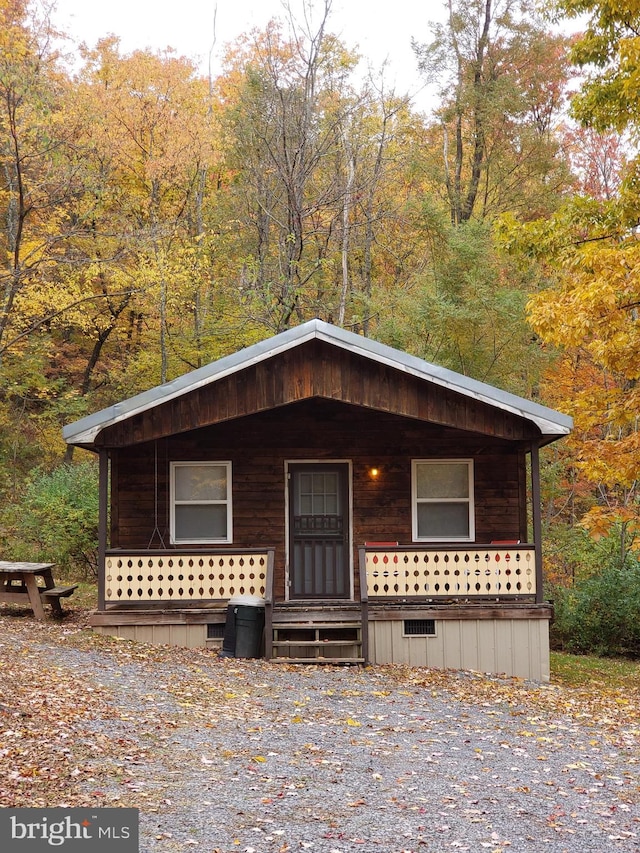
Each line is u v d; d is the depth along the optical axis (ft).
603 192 96.53
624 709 39.88
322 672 42.29
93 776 23.88
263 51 102.12
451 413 45.91
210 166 94.02
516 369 80.89
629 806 24.70
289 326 88.07
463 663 45.83
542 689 42.78
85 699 32.07
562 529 74.59
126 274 79.20
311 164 83.82
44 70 74.13
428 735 31.71
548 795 25.27
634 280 42.80
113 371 98.58
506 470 53.47
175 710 32.32
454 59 100.32
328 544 53.11
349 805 23.25
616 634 59.82
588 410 48.67
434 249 86.43
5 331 80.53
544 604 46.03
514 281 85.20
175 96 89.30
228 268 99.81
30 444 99.30
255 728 30.89
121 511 52.39
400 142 101.24
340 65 88.12
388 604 46.11
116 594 46.37
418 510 53.31
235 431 53.11
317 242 92.79
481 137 99.60
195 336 91.97
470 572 46.70
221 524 52.80
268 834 20.75
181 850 19.49
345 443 53.36
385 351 44.91
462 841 21.13
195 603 46.44
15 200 82.17
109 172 83.41
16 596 52.75
